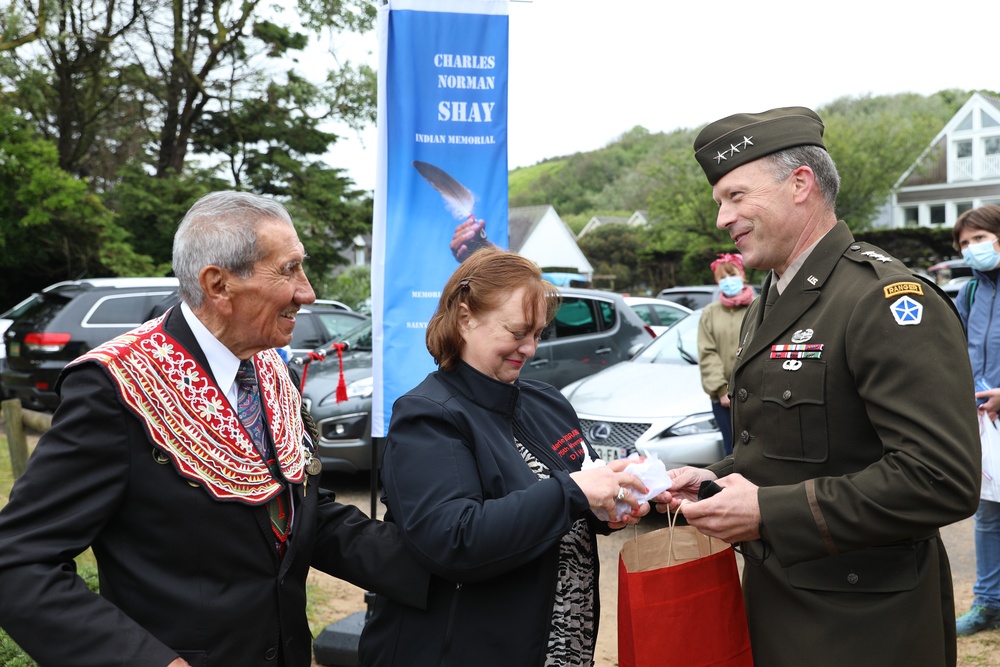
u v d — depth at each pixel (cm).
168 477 164
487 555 168
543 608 181
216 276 170
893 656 185
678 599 186
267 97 2095
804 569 194
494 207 381
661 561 203
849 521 174
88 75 1878
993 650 372
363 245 2334
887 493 171
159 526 164
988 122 4438
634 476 182
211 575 168
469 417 184
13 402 611
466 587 183
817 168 199
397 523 180
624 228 5141
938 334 175
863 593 189
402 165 375
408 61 371
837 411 187
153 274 1848
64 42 1773
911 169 4262
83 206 1733
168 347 170
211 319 175
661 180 4184
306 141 2180
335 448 639
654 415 545
